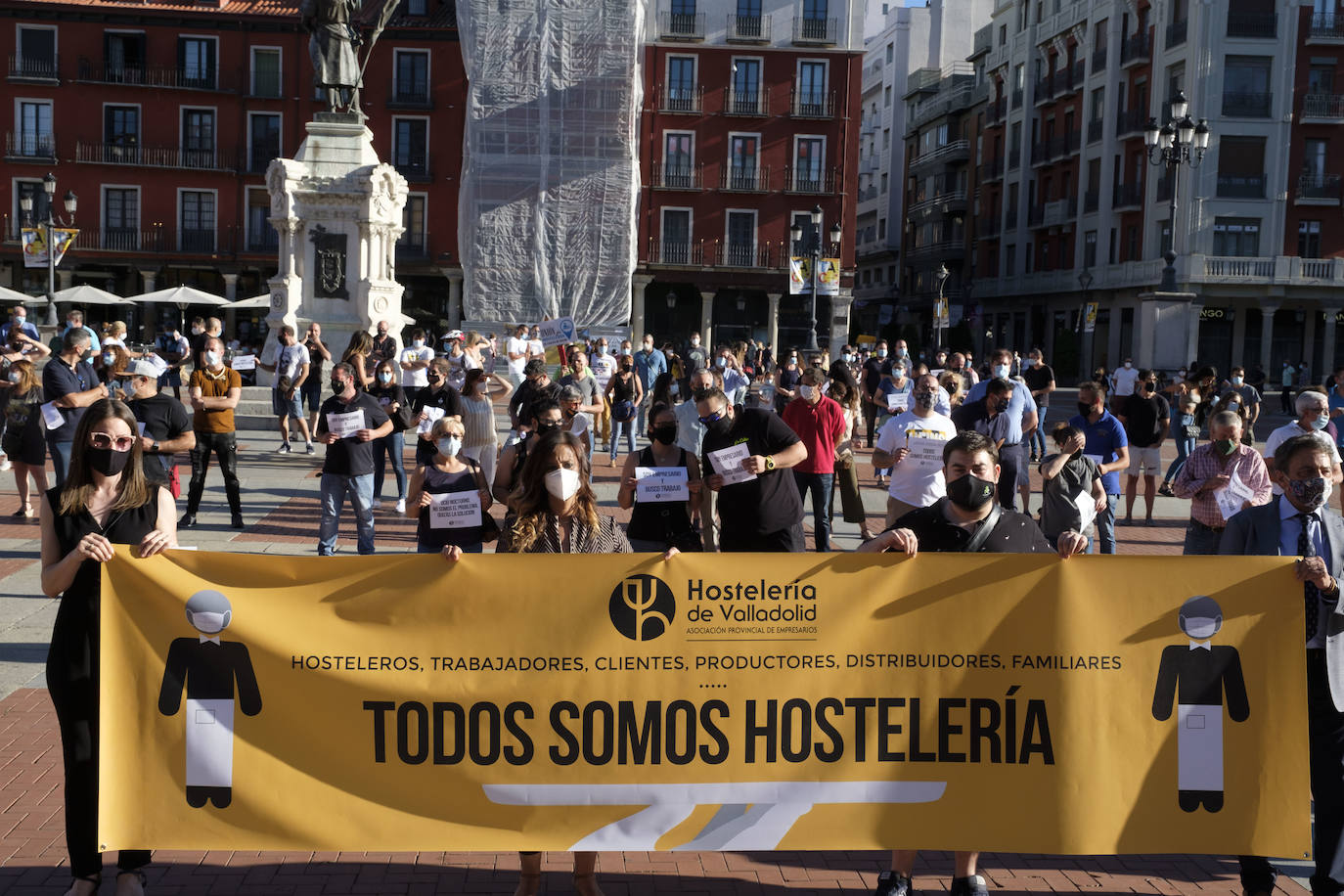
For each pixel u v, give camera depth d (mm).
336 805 4570
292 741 4562
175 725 4520
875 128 83375
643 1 42344
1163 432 14906
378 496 14430
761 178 53125
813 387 10688
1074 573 4676
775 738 4672
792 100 52875
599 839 4645
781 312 55156
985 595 4676
